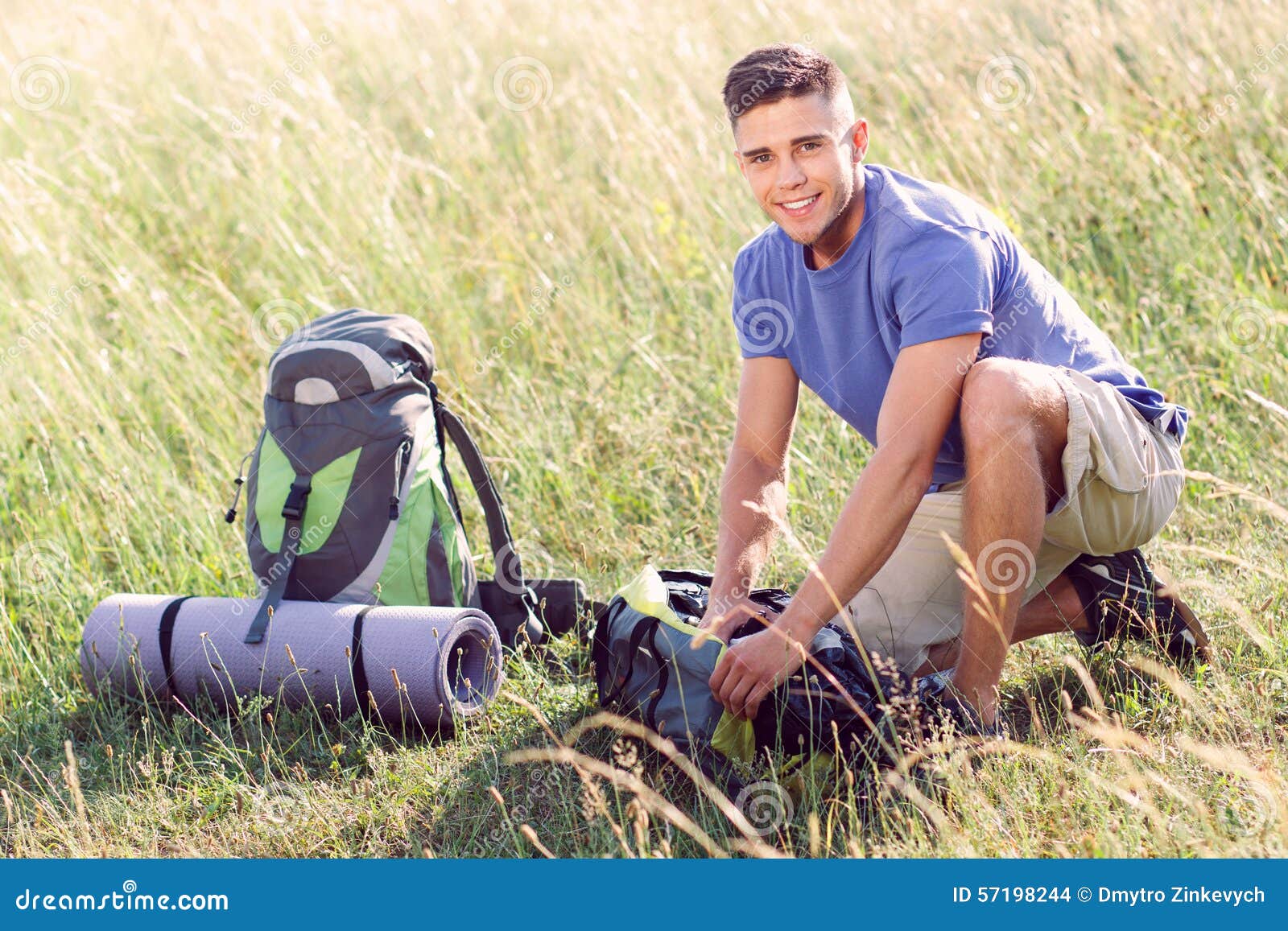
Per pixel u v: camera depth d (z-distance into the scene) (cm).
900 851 185
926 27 558
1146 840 188
